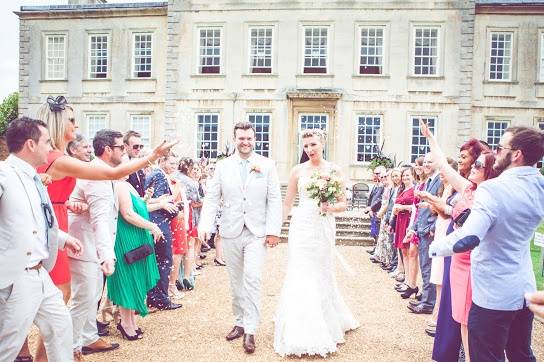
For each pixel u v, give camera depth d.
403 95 18.77
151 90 20.38
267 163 4.89
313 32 19.06
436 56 18.70
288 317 4.49
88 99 20.84
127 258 4.58
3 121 27.95
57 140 3.57
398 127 18.81
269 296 6.79
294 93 18.80
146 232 4.84
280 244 12.28
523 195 2.79
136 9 20.20
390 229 7.81
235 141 4.96
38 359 3.53
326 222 4.88
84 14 20.66
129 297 4.65
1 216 2.86
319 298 4.61
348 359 4.37
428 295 5.98
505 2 18.41
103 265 3.87
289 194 5.19
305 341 4.36
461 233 2.73
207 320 5.49
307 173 5.05
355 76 18.86
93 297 4.04
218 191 4.96
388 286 7.57
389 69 18.78
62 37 20.98
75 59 20.89
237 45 19.31
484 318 2.85
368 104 18.91
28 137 2.99
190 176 8.05
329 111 19.02
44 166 3.42
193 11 19.47
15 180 2.90
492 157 3.56
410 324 5.49
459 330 3.85
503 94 18.80
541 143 2.85
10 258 2.85
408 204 7.22
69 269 3.84
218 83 19.45
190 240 7.09
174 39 19.58
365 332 5.18
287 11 19.03
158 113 20.36
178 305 6.01
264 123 19.33
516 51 18.70
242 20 19.27
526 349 2.92
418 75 18.66
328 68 18.95
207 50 19.58
